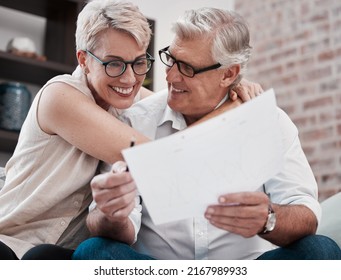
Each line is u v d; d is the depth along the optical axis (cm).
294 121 527
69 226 237
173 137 164
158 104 253
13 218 228
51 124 230
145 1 546
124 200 182
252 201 182
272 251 203
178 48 229
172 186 170
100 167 239
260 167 180
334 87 507
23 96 448
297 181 231
